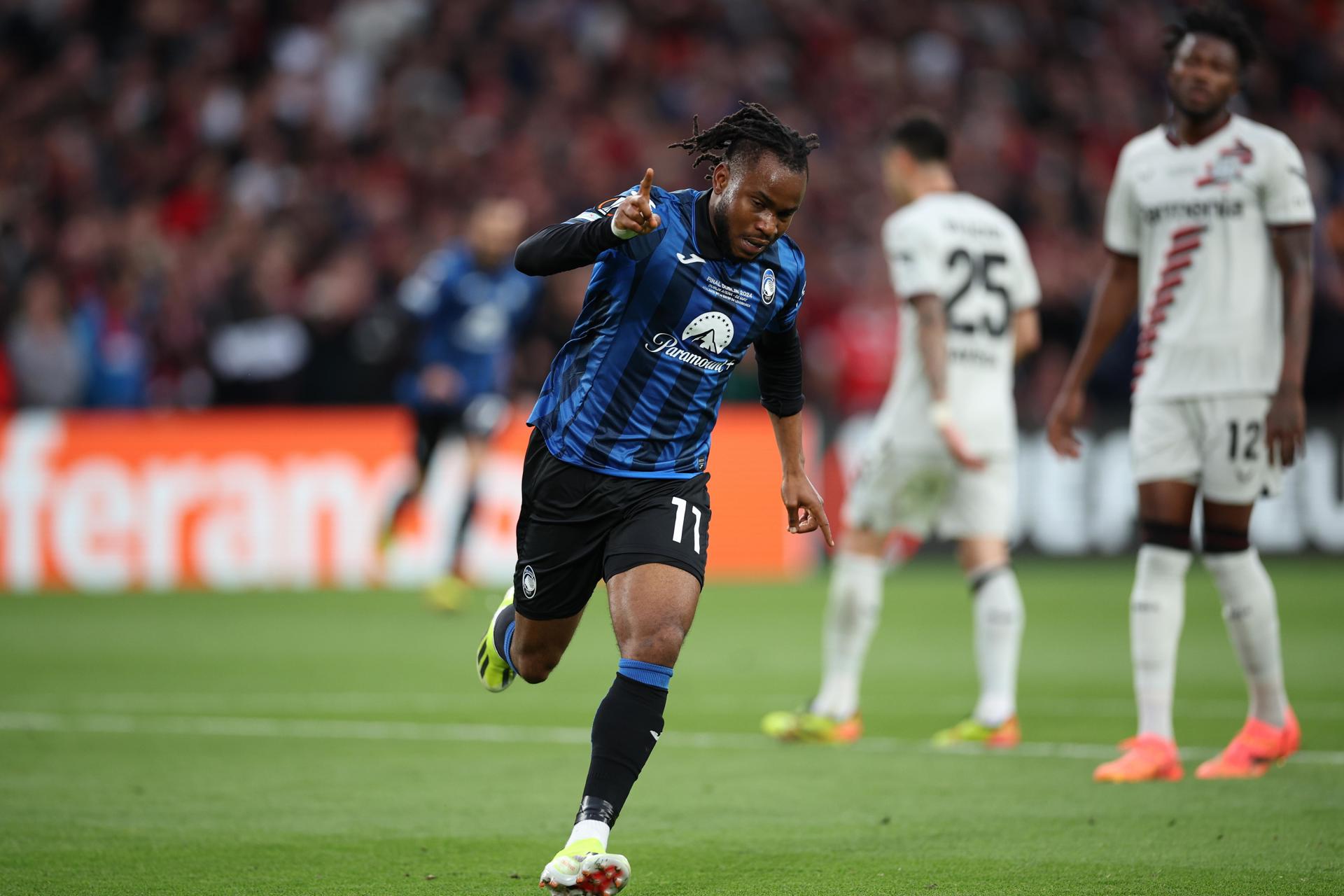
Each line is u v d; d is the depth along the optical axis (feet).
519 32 222.89
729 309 45.24
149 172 201.05
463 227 188.65
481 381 134.82
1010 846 49.70
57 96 207.62
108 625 121.49
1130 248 63.72
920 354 73.36
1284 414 59.16
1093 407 173.88
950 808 56.18
